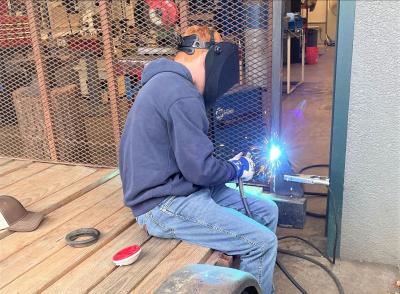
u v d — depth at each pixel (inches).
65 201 105.3
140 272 73.6
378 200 102.5
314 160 162.1
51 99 137.7
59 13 132.6
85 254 80.4
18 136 148.6
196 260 76.1
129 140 79.2
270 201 92.0
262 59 108.4
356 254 107.5
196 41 80.0
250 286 65.4
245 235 77.1
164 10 115.9
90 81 136.6
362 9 93.2
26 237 88.3
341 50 96.4
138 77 124.8
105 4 122.1
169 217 80.4
